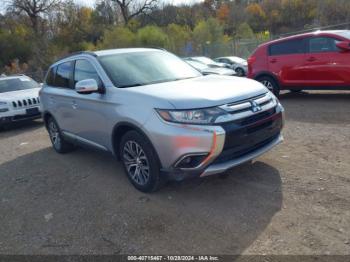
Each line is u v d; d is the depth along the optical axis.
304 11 66.94
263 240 3.23
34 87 10.83
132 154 4.38
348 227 3.29
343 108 7.86
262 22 68.62
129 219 3.84
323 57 8.57
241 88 4.15
